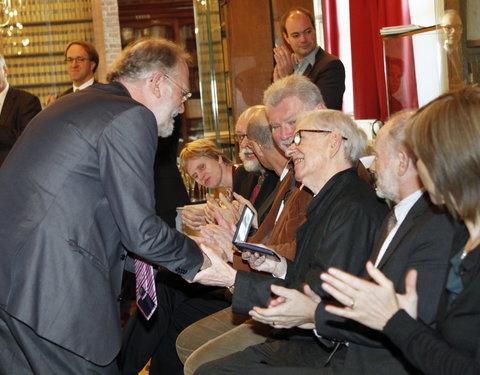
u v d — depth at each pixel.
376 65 5.48
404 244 1.88
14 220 2.18
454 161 1.55
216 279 2.34
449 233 1.79
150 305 2.47
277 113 2.86
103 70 9.20
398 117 2.12
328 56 4.47
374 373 1.86
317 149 2.39
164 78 2.40
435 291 1.75
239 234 2.64
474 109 1.55
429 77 3.15
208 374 2.40
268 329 2.79
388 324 1.53
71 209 2.18
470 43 3.15
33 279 2.16
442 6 3.62
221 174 4.02
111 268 2.31
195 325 3.09
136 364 3.23
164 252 2.23
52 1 8.51
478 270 1.54
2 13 8.34
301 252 2.38
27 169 2.20
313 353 2.34
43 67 8.47
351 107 6.33
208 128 6.70
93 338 2.21
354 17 5.63
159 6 10.18
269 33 6.45
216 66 6.63
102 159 2.18
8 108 5.47
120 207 2.17
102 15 9.07
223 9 6.52
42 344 2.22
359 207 2.24
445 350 1.49
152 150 2.26
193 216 3.52
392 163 2.10
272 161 3.19
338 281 1.54
